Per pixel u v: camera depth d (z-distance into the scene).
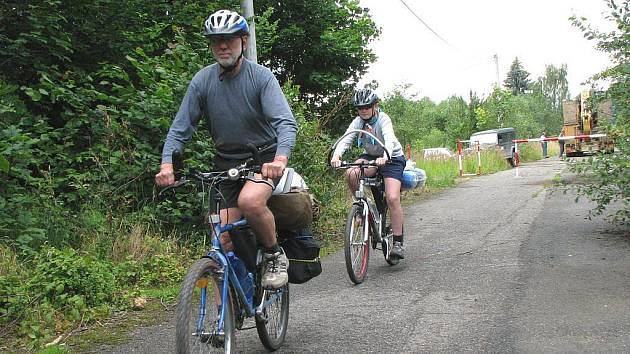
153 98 7.71
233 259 3.73
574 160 7.83
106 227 6.95
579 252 6.88
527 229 8.59
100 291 5.59
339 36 14.98
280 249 3.98
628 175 7.34
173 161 3.70
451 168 20.12
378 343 4.35
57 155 7.38
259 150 3.86
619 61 7.35
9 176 6.76
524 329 4.43
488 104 38.22
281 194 4.02
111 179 7.57
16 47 7.58
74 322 5.11
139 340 4.73
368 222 6.39
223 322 3.49
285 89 9.98
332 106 15.45
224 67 3.77
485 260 6.82
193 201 7.61
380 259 7.31
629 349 3.95
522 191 13.47
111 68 8.54
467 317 4.80
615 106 7.52
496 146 25.56
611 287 5.41
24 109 7.30
